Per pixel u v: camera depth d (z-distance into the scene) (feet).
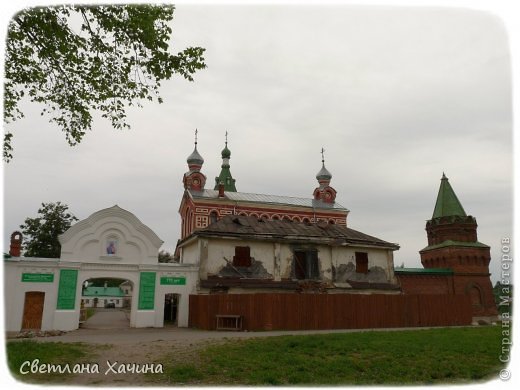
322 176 191.62
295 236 91.40
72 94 52.47
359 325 72.28
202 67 52.80
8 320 71.10
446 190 147.95
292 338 51.21
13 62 47.83
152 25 48.96
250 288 84.28
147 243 84.28
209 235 84.79
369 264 98.94
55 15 47.19
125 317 135.33
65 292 75.97
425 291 121.60
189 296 84.17
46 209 147.13
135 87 52.90
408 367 38.83
